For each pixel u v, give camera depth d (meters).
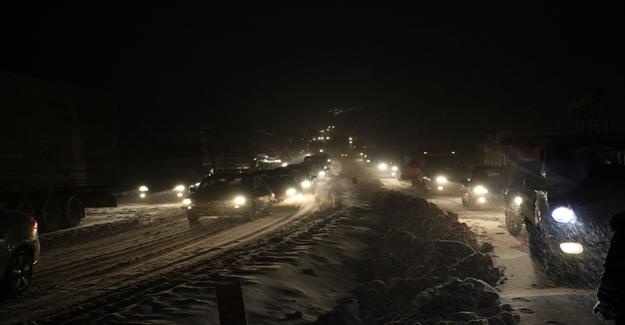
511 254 11.47
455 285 7.22
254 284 8.27
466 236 12.25
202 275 9.50
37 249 9.60
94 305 8.20
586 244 8.46
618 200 8.55
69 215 20.95
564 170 9.45
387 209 20.84
